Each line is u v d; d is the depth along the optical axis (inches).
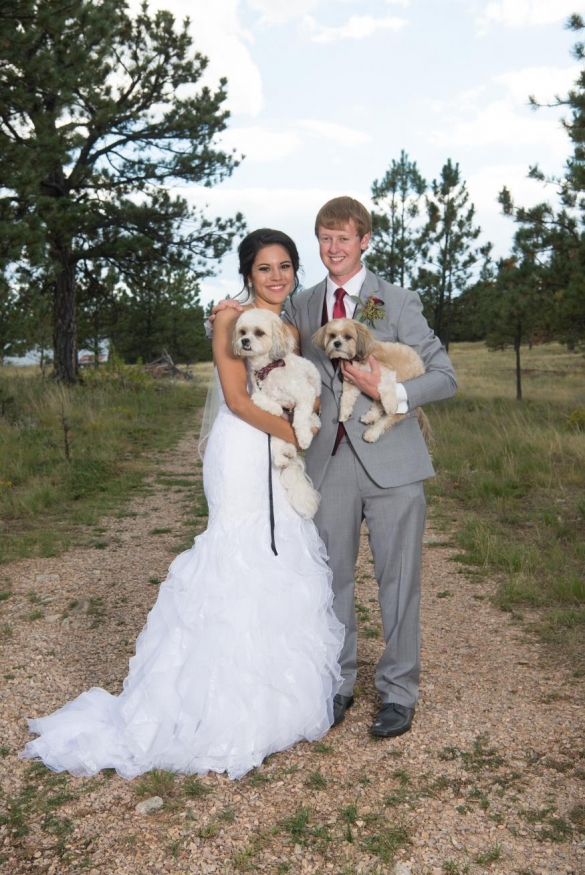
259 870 93.0
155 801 107.1
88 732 121.4
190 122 845.8
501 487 318.7
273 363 127.6
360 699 139.8
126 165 890.1
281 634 119.7
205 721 114.9
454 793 108.5
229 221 911.0
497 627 176.4
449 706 135.9
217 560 122.1
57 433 489.4
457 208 874.8
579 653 158.4
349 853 95.8
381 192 884.0
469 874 91.4
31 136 647.1
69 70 632.4
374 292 134.9
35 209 617.6
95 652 163.3
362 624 179.3
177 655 119.5
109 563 234.5
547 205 650.2
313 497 130.6
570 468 349.7
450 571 222.7
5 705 139.3
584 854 94.8
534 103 587.2
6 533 274.2
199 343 1631.4
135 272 949.8
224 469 126.3
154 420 651.5
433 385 128.3
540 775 112.7
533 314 690.2
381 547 130.0
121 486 357.4
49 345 985.5
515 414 564.4
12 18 558.3
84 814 105.5
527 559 223.0
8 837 100.7
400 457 129.5
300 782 111.9
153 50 842.2
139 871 93.3
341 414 129.7
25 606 194.9
